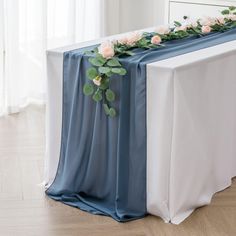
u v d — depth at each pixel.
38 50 4.41
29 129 4.01
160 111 2.61
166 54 2.80
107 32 4.89
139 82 2.62
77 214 2.83
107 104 2.74
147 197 2.75
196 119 2.72
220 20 3.51
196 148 2.75
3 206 2.90
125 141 2.73
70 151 2.92
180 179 2.70
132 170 2.75
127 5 5.01
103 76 2.69
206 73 2.73
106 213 2.81
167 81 2.55
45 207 2.90
